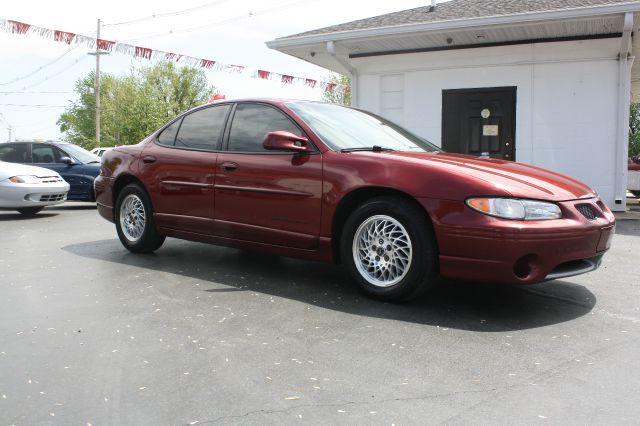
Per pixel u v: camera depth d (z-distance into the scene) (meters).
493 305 3.92
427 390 2.58
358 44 9.74
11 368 2.84
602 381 2.67
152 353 3.03
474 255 3.51
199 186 4.91
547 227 3.47
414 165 3.80
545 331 3.39
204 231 4.93
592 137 9.12
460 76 9.84
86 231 7.65
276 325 3.47
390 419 2.31
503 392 2.55
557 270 3.62
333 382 2.66
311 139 4.30
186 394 2.54
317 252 4.21
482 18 8.26
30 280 4.68
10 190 9.40
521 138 9.52
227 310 3.78
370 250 3.97
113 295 4.16
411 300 3.96
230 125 4.90
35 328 3.44
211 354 3.01
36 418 2.33
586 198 3.85
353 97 10.71
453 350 3.07
